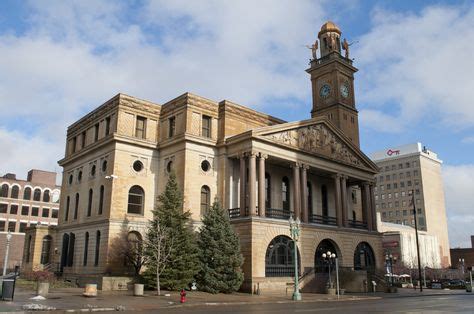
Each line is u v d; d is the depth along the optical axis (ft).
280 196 173.58
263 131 155.94
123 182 154.40
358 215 214.69
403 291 192.44
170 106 167.43
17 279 159.22
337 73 229.45
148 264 128.88
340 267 167.02
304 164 169.37
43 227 186.60
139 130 166.30
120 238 148.05
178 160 157.28
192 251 133.49
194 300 104.27
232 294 130.00
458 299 127.44
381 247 195.21
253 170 151.84
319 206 189.67
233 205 160.45
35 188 327.88
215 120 168.04
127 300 97.76
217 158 164.55
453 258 515.50
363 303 105.60
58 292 116.06
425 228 481.87
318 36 248.52
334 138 186.19
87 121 183.42
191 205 152.76
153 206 160.04
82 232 164.96
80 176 179.63
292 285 145.89
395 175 515.91
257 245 141.38
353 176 191.72
